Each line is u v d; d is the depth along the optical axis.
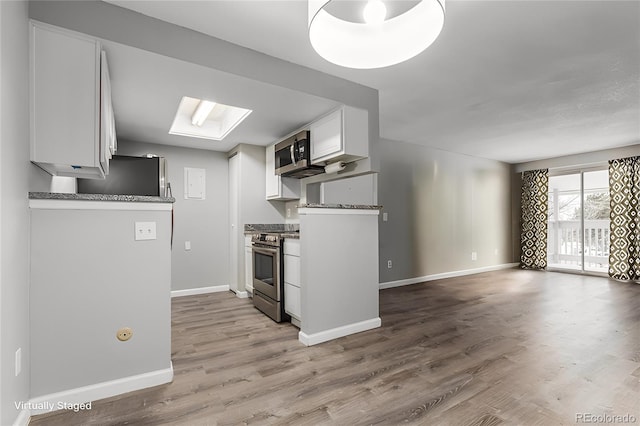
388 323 2.99
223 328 2.86
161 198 1.91
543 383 1.85
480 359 2.18
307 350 2.36
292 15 1.88
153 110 2.85
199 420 1.52
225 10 1.83
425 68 2.53
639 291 4.28
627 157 5.00
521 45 2.20
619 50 2.26
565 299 3.87
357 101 2.80
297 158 3.34
